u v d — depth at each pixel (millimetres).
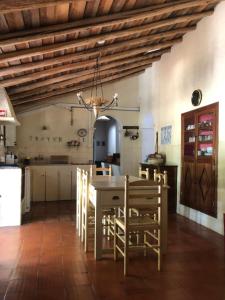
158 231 3096
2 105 4820
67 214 5551
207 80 4797
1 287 2549
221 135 4359
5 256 3297
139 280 2736
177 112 5934
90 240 3883
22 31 3295
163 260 3260
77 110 7965
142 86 8219
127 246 2885
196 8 4465
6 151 6836
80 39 4035
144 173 4559
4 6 2582
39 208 6102
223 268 3049
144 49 5570
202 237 4152
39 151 7711
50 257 3287
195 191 5121
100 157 12008
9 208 4664
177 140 5922
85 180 3750
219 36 4449
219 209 4379
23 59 4168
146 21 4332
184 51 5641
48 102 7668
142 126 8344
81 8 3189
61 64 5047
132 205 2914
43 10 2980
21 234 4188
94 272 2900
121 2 3398
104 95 8156
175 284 2662
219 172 4395
